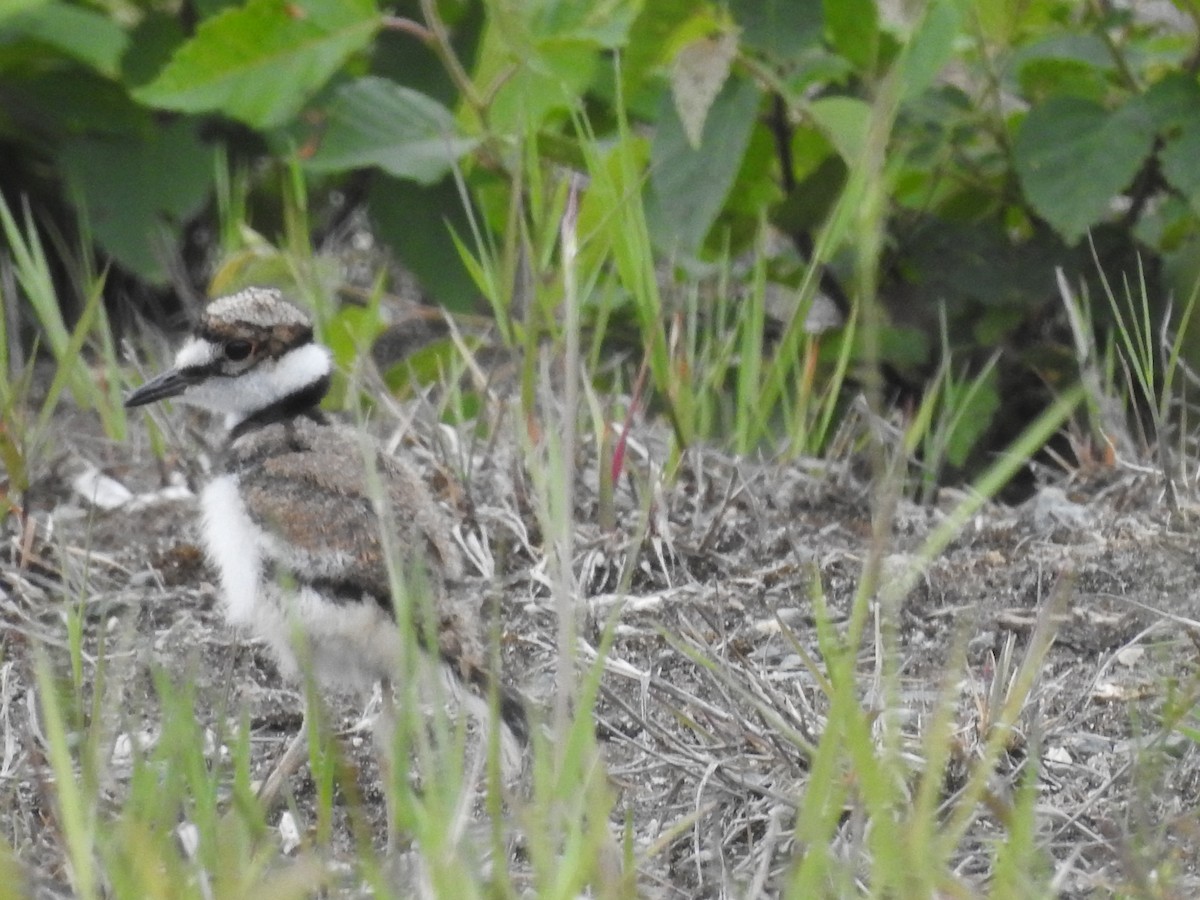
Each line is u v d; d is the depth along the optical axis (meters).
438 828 6.23
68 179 14.97
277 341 9.34
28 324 15.65
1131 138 12.31
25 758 8.19
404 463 9.23
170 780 6.86
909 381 13.70
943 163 13.50
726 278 12.93
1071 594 9.81
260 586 8.52
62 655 9.41
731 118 12.14
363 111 12.93
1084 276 13.29
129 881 6.15
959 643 7.29
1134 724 7.52
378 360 14.66
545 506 7.61
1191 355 12.89
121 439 12.17
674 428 11.11
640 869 7.36
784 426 12.91
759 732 8.27
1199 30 12.84
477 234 11.19
